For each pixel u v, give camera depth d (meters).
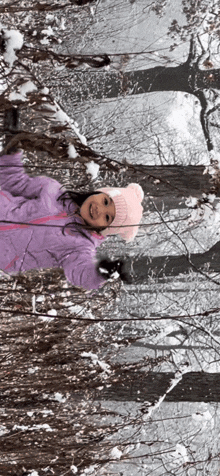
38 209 3.04
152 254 8.95
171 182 4.53
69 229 3.09
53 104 3.32
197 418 4.84
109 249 8.83
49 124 3.47
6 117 3.17
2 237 3.02
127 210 3.21
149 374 5.16
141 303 7.76
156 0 8.51
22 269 3.16
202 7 8.10
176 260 5.77
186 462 4.84
